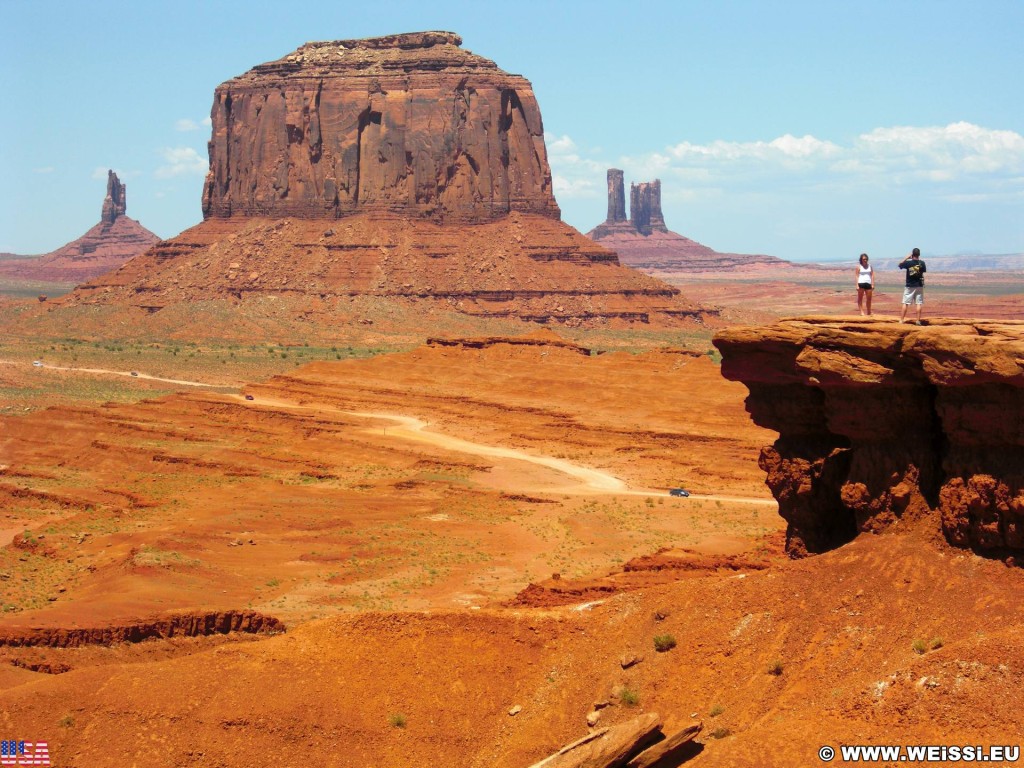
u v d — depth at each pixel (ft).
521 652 134.00
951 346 126.00
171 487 354.13
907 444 134.31
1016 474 123.24
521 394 507.30
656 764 113.91
